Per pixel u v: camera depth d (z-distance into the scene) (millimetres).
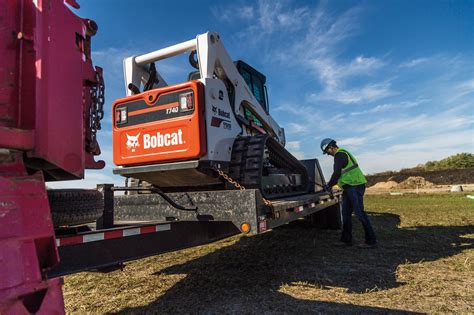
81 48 1971
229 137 4105
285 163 5488
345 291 3121
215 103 3857
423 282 3271
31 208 1437
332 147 5379
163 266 4273
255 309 2762
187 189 4574
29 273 1341
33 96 1603
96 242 2342
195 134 3605
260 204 2773
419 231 5918
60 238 2084
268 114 5875
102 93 2281
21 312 1287
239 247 5270
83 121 1960
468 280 3297
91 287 3496
